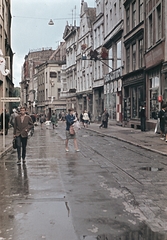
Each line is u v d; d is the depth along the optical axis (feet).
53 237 16.10
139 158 41.45
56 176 30.55
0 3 101.91
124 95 110.22
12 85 159.53
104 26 139.13
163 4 71.72
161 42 71.82
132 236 16.15
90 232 16.67
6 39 121.29
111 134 78.84
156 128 75.66
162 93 73.72
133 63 100.37
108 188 25.76
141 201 22.12
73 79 207.51
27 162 39.22
